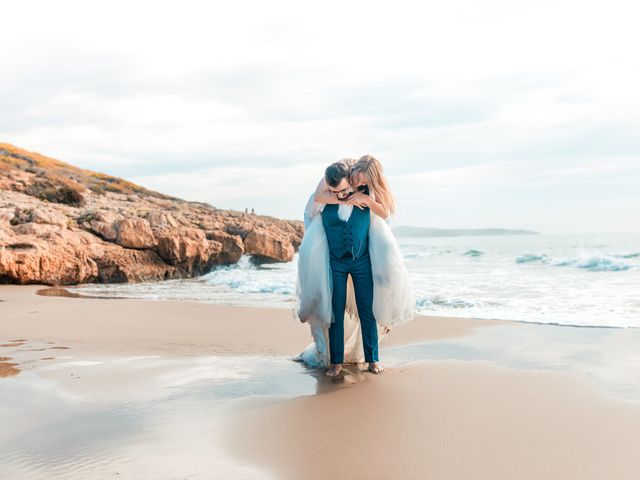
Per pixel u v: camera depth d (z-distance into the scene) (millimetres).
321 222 5090
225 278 19234
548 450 3076
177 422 3609
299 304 5211
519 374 4742
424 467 2873
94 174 62562
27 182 31875
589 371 4793
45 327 7664
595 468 2836
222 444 3215
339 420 3635
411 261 31078
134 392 4328
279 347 6199
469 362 5281
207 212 37500
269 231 30547
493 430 3398
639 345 5824
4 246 16219
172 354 5801
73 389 4398
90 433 3391
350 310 5301
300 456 3029
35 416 3723
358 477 2758
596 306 9133
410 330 7129
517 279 15438
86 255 18203
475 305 9617
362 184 5027
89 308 9820
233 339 6684
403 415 3721
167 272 21094
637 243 50938
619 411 3701
